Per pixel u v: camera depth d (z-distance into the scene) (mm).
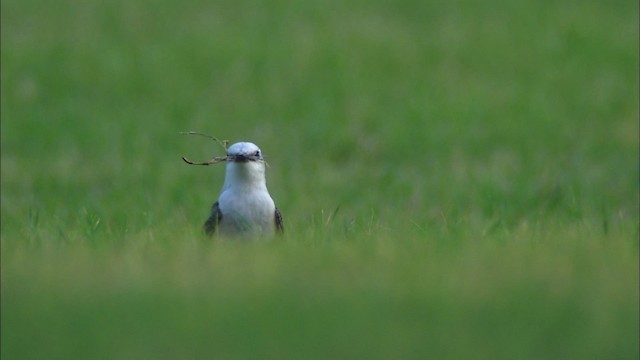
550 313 7238
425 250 8766
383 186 17406
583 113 24234
